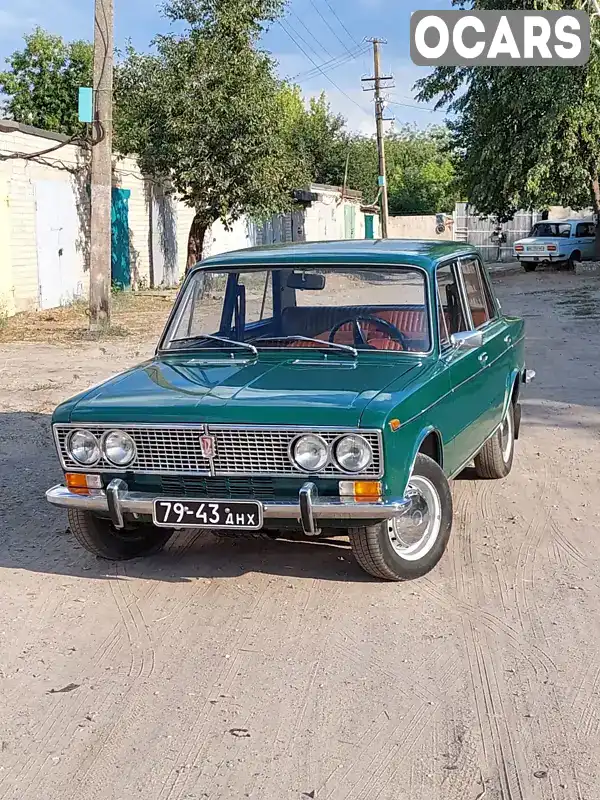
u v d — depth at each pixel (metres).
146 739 3.56
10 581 5.23
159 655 4.27
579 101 24.80
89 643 4.42
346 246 5.94
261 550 5.61
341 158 51.81
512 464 7.39
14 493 6.92
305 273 5.55
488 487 6.82
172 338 5.77
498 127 26.94
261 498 4.59
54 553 5.68
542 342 14.02
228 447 4.55
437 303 5.43
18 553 5.69
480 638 4.35
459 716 3.66
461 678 3.97
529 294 22.03
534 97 24.84
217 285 5.74
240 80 21.36
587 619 4.54
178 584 5.13
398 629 4.46
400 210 65.62
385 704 3.77
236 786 3.24
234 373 5.12
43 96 29.55
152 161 23.03
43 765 3.40
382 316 5.42
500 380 6.60
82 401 4.91
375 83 44.50
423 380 4.89
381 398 4.54
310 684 3.95
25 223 18.03
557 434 8.34
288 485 4.55
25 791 3.24
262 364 5.27
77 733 3.62
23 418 9.35
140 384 5.08
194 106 21.11
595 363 11.95
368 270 5.48
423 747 3.45
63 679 4.07
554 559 5.37
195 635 4.47
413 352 5.28
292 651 4.27
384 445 4.37
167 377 5.17
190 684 3.99
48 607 4.86
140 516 4.81
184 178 21.72
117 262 23.06
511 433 7.20
